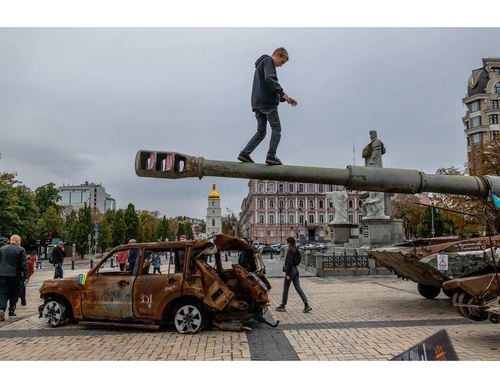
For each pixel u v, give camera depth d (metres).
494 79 69.56
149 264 8.53
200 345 6.88
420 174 5.50
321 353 6.29
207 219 117.38
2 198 44.16
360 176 5.16
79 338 7.55
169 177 4.78
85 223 53.59
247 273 8.45
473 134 69.81
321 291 14.37
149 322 8.02
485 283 7.24
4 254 10.00
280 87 5.08
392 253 9.92
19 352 6.52
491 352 6.22
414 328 8.12
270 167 4.98
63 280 8.79
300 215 107.12
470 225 33.44
